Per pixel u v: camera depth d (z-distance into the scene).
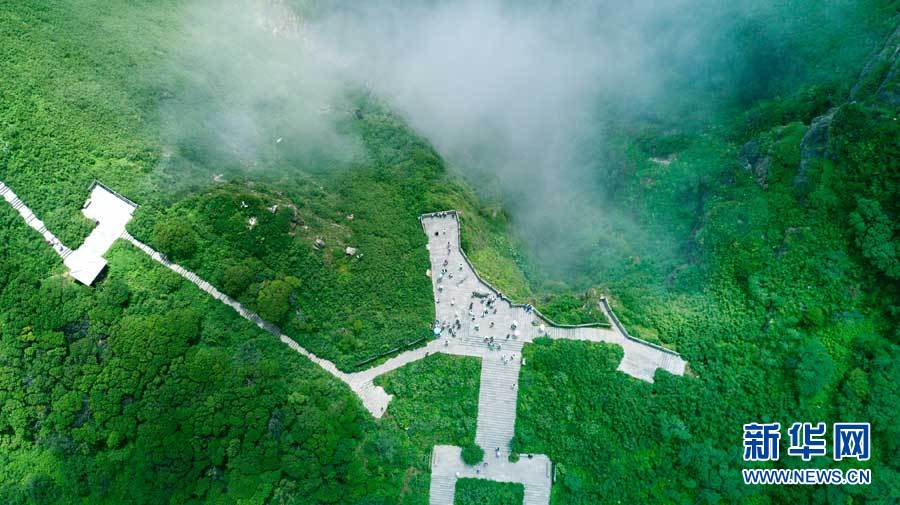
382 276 66.12
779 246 60.06
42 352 55.66
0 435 57.72
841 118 58.75
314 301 63.38
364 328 64.19
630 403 58.62
